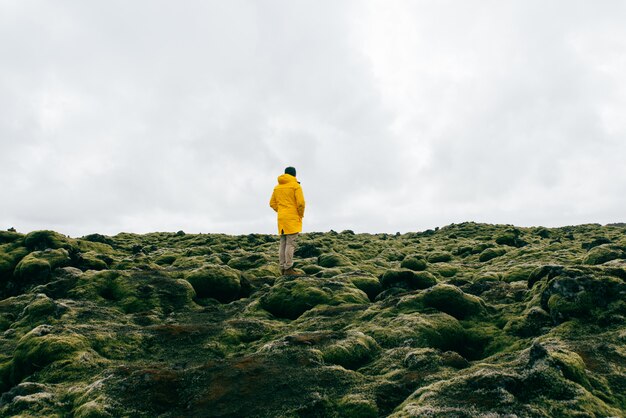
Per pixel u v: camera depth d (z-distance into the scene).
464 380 5.92
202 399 6.40
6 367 9.06
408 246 36.19
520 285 13.00
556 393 5.46
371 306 11.95
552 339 8.04
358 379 6.98
